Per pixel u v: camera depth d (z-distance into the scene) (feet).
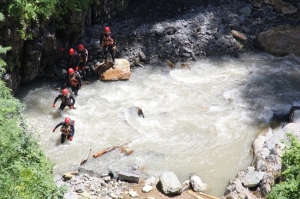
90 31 91.30
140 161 67.31
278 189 46.42
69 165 66.13
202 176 64.90
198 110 79.05
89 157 67.87
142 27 93.81
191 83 86.33
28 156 53.42
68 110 78.07
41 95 81.15
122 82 86.33
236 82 86.63
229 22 98.63
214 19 98.53
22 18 71.10
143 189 60.85
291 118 73.77
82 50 82.84
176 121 76.28
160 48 92.43
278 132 68.18
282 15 101.86
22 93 80.89
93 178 63.00
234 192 59.31
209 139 72.33
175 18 97.30
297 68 90.63
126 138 72.13
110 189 61.00
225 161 67.87
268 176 60.03
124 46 91.15
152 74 88.79
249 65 91.71
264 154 64.90
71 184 61.11
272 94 83.30
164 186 60.34
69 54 82.33
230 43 95.25
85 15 87.97
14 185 45.73
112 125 74.90
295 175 47.50
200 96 82.79
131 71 89.51
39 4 74.54
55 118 76.07
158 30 93.20
